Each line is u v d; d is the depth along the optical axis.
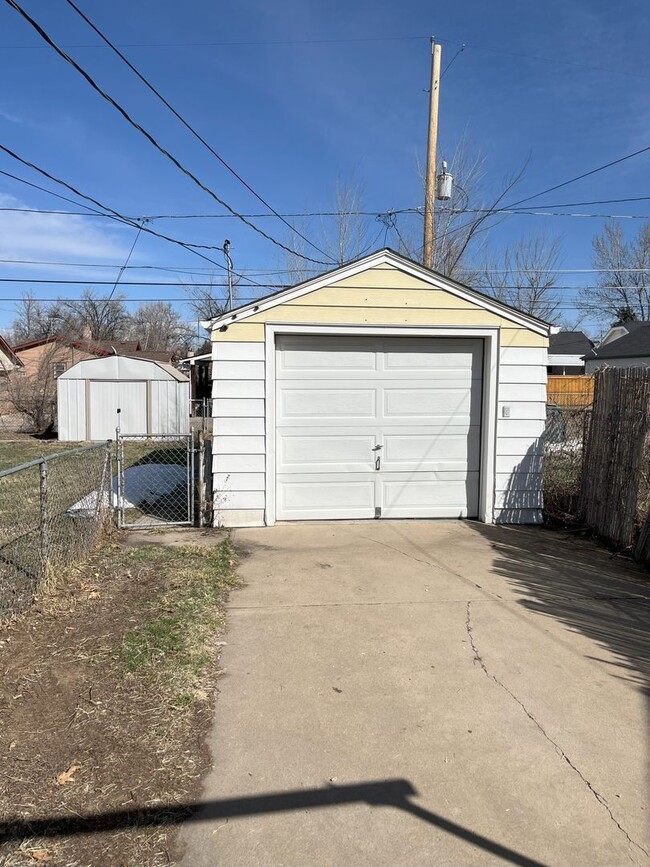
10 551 5.46
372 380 7.18
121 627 3.96
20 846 2.15
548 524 7.23
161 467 12.48
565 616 4.35
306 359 7.05
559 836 2.25
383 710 3.09
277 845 2.20
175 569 5.21
